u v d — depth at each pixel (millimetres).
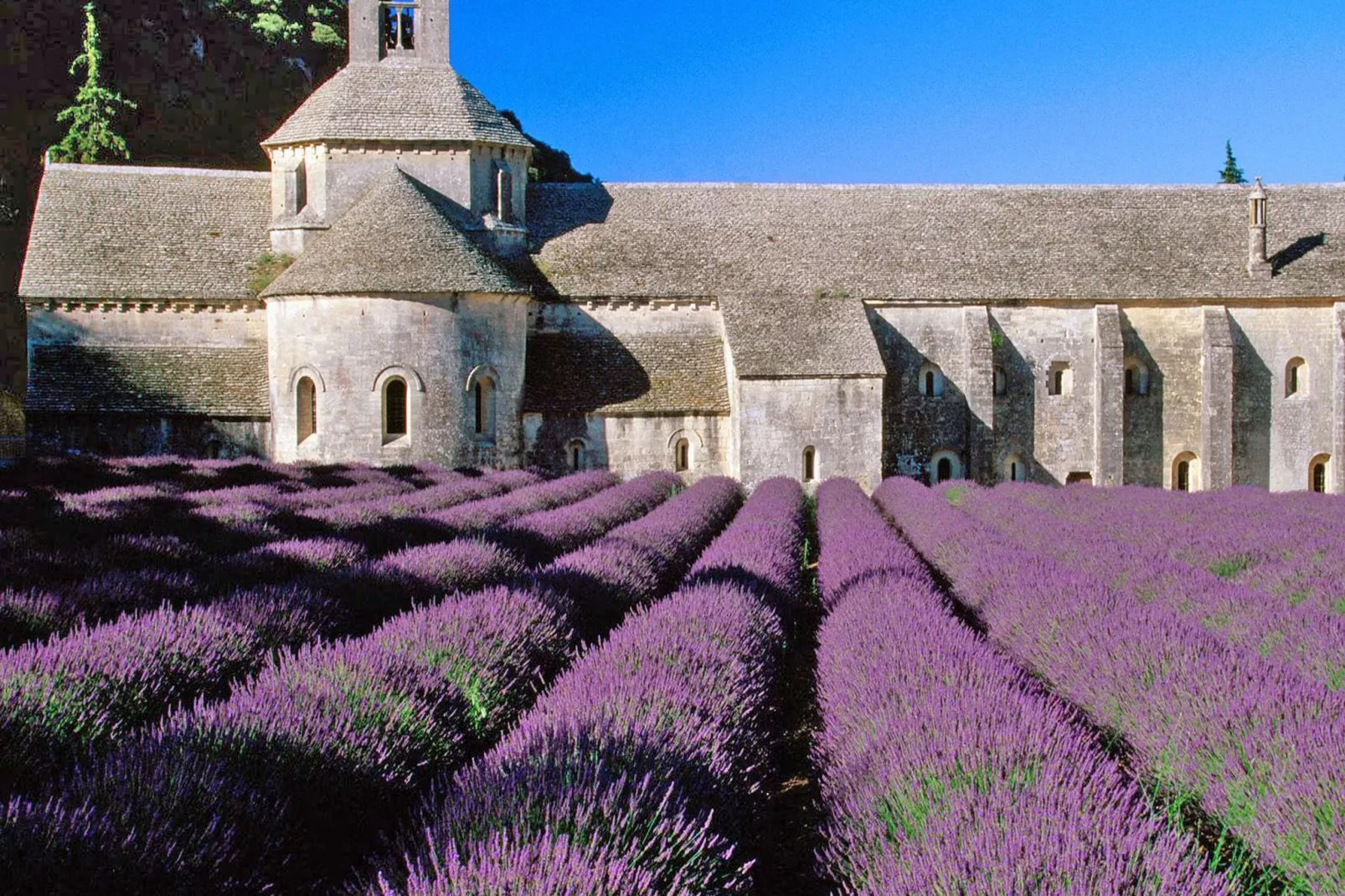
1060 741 8766
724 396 44531
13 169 70000
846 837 7844
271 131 78625
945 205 51656
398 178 43719
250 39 76812
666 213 49812
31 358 42406
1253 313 49344
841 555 20438
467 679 11195
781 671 14547
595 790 6980
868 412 43188
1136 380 49125
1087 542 23078
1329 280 49281
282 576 17688
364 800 8812
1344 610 15938
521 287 42312
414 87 46656
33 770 8586
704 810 7633
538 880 5863
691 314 46719
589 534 24234
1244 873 8320
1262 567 19609
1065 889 6004
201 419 41500
